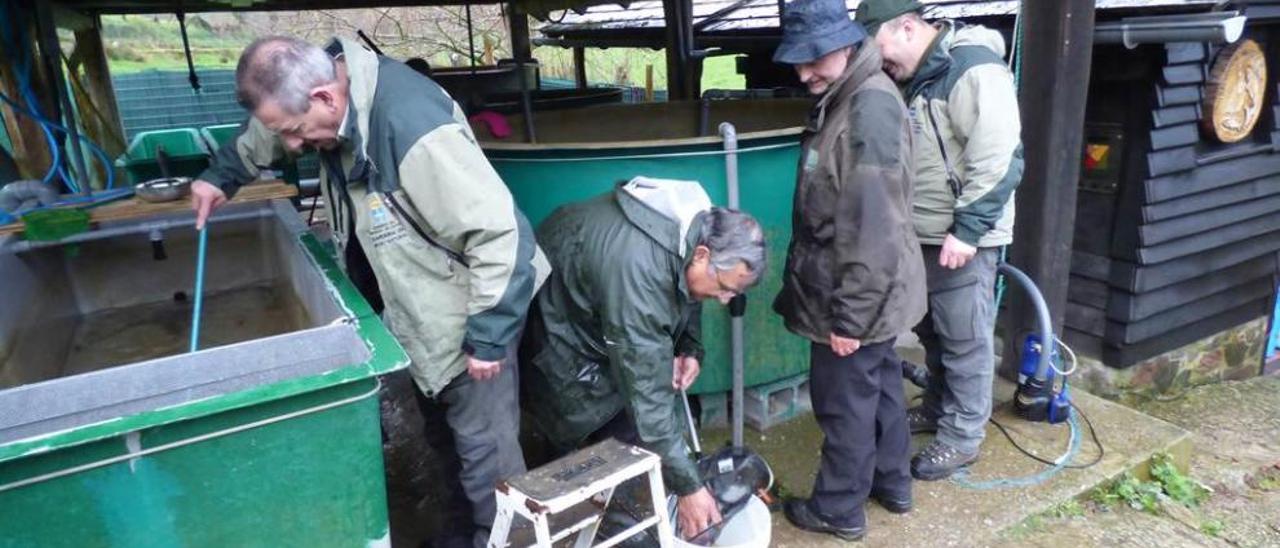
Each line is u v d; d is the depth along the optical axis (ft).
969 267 7.57
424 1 15.49
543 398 6.82
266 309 7.51
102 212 6.64
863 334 6.34
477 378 5.78
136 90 23.95
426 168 5.15
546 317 6.41
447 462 7.47
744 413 9.54
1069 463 8.64
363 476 4.67
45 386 3.87
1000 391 10.00
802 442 9.12
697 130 11.68
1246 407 13.32
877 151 5.94
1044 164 9.22
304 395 4.26
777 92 12.83
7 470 3.75
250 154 6.59
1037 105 9.16
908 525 7.70
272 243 8.03
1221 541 8.20
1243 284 14.02
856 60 6.12
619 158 7.96
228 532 4.36
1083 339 13.21
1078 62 8.92
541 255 6.12
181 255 7.79
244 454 4.26
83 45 14.89
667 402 5.83
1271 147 13.06
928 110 7.22
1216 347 14.23
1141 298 12.33
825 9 6.06
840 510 7.29
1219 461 11.13
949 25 7.16
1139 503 8.32
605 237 5.82
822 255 6.44
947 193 7.33
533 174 8.30
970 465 8.59
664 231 5.53
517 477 5.37
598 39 20.92
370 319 5.01
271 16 36.52
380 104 5.21
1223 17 9.16
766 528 6.45
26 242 6.70
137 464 4.02
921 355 11.32
